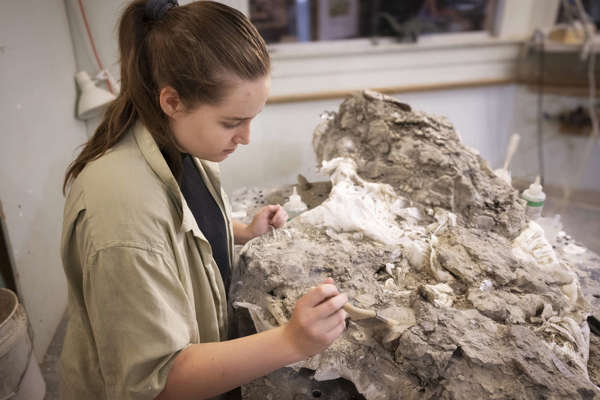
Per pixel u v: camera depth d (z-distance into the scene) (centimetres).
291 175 214
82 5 170
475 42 254
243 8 147
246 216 142
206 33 55
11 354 116
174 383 58
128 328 56
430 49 249
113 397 61
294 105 231
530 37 260
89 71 183
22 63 142
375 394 72
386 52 242
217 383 58
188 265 69
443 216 104
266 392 78
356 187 115
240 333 84
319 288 60
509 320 77
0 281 133
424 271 91
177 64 55
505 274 85
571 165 293
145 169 61
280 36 242
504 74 273
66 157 173
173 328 58
